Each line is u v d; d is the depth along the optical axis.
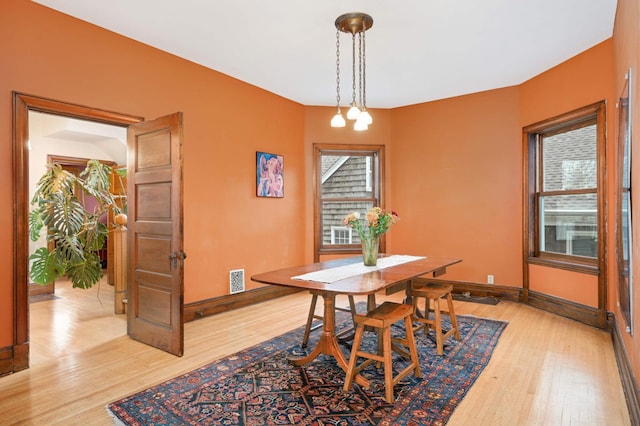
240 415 2.05
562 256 4.04
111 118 3.18
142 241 3.20
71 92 2.93
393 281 2.51
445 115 5.01
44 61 2.79
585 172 3.80
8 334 2.61
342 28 3.06
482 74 4.16
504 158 4.57
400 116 5.38
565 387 2.36
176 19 2.99
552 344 3.09
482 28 3.12
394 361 2.77
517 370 2.60
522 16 2.93
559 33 3.22
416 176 5.25
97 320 3.92
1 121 2.59
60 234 3.69
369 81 4.39
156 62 3.51
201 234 3.94
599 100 3.43
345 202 5.54
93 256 4.02
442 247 5.03
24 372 2.61
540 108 4.13
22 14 2.68
